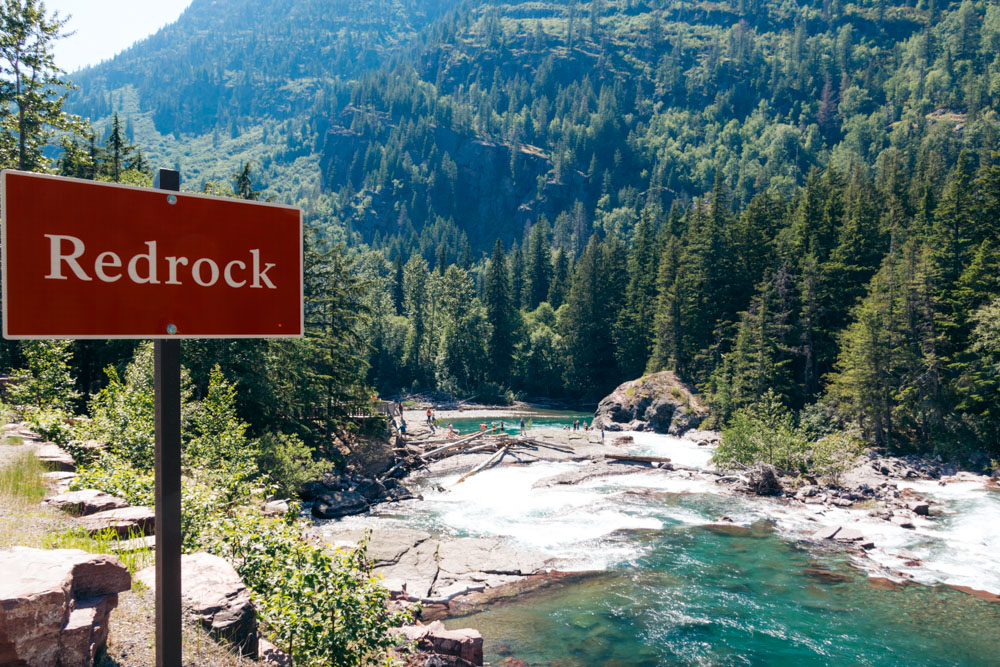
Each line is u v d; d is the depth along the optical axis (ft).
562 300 380.17
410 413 258.98
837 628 58.03
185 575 26.40
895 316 143.13
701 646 54.24
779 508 99.55
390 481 112.68
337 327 126.21
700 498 106.11
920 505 95.55
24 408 60.03
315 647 24.77
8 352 92.94
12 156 103.40
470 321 325.01
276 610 25.63
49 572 17.21
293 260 17.62
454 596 64.13
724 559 75.97
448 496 108.06
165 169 15.70
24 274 13.88
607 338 303.68
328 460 107.76
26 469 38.63
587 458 141.59
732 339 195.83
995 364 129.18
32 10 98.12
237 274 16.65
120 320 14.98
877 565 74.18
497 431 172.35
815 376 176.55
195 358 87.86
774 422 130.11
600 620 59.00
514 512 97.09
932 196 222.07
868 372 141.79
